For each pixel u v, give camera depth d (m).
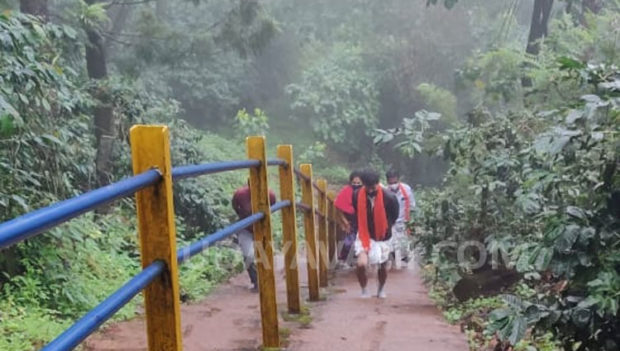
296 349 4.86
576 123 3.75
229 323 5.68
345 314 6.29
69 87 7.69
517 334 3.42
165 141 2.43
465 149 6.96
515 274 6.99
